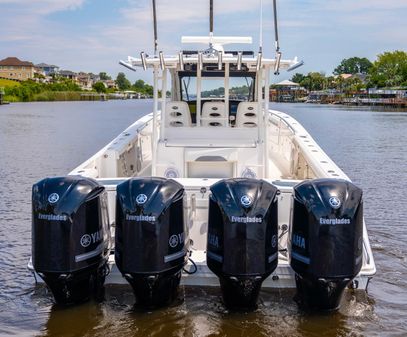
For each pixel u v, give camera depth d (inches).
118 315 183.5
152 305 182.5
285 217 200.7
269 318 181.2
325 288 172.1
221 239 169.9
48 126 1339.8
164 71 259.4
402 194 475.8
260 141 258.7
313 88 5378.9
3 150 797.2
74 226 169.8
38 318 189.2
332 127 1354.6
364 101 3447.3
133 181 175.3
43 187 171.9
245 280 169.2
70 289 178.2
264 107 259.0
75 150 804.6
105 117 1786.4
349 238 167.2
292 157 310.8
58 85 4845.0
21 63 5487.2
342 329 178.7
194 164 257.1
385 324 186.1
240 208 167.3
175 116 270.2
